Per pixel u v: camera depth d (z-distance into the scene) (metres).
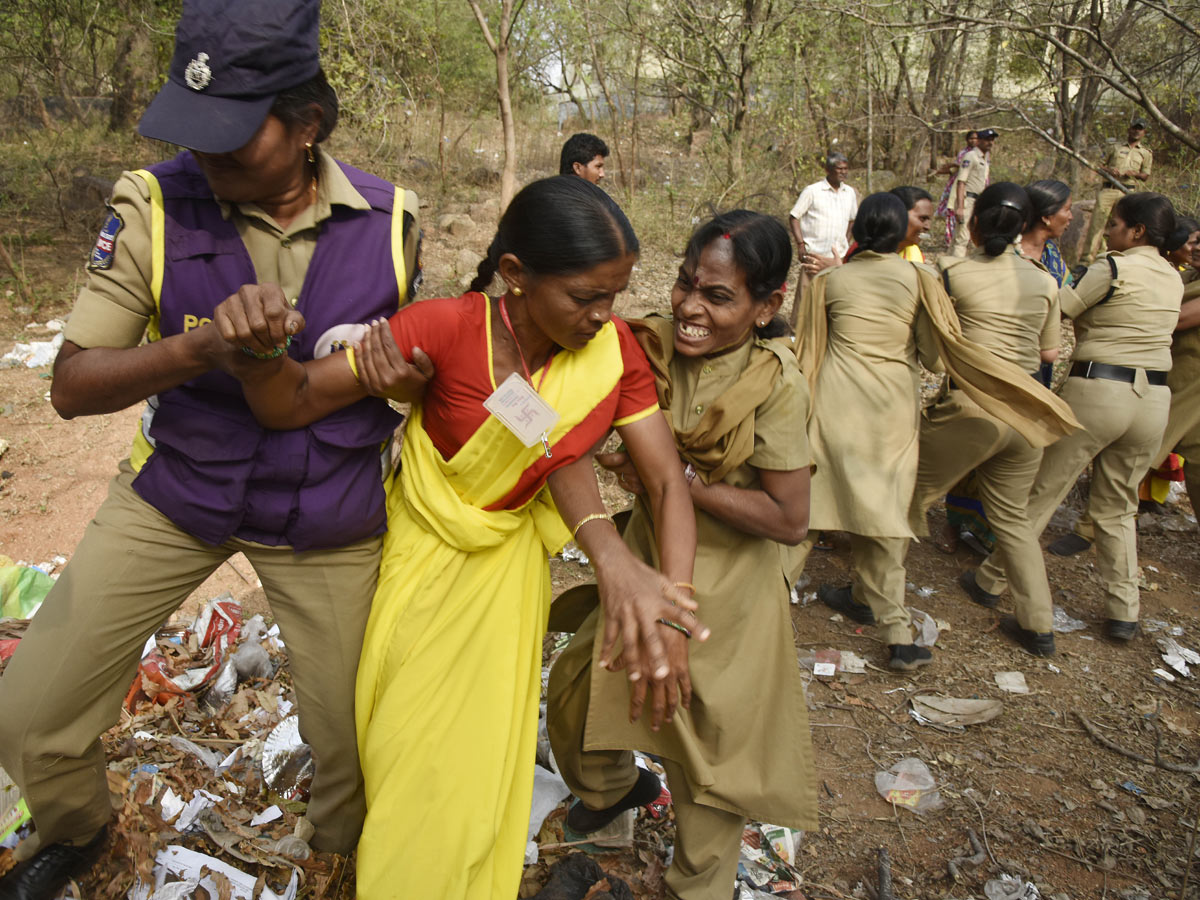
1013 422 3.52
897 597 3.64
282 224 1.70
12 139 9.86
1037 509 4.11
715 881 2.15
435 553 1.86
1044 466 4.07
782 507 2.04
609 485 4.85
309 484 1.78
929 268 3.68
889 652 3.71
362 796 2.09
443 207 9.27
